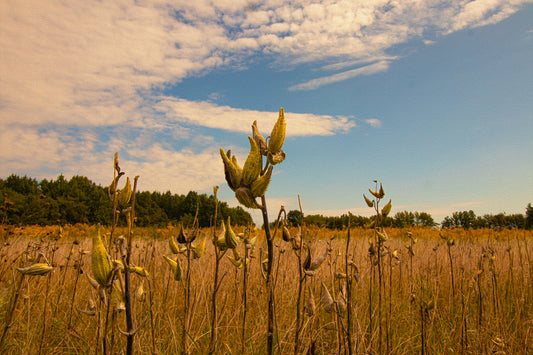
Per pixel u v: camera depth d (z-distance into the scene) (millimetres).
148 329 2814
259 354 2619
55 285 3662
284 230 1543
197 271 4148
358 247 5992
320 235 7707
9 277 3680
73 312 3225
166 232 9711
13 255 4348
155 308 3219
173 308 3246
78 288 3953
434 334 3037
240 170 1129
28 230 7008
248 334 2941
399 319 3557
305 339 2764
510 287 4316
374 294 3797
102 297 1241
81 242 4793
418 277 4805
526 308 4121
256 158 1076
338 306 1881
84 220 19594
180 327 2996
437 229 15734
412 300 3137
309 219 9812
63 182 32094
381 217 2457
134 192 1212
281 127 1089
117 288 1501
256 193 1089
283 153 1131
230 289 3611
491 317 3582
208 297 3525
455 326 3303
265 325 2980
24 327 2895
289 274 4301
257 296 3363
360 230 12258
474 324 3506
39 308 3336
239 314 2930
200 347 2617
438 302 4016
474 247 6211
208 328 3072
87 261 4645
